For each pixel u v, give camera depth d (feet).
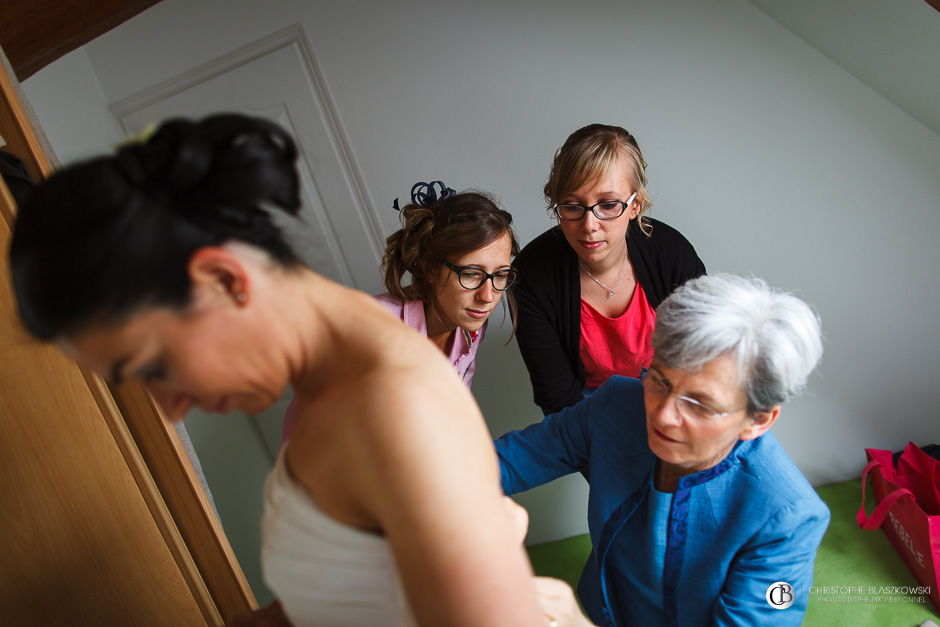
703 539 4.08
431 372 1.79
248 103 8.22
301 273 1.95
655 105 7.48
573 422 4.69
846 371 8.22
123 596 4.94
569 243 6.36
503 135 7.85
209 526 5.18
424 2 7.43
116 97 8.46
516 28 7.40
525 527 2.64
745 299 3.47
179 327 1.73
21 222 1.66
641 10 7.17
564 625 2.47
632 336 6.55
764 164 7.54
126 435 4.70
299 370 1.95
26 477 4.50
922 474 7.51
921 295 7.87
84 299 1.62
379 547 2.00
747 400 3.54
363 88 7.85
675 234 6.53
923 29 5.78
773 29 7.04
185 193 1.69
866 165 7.40
